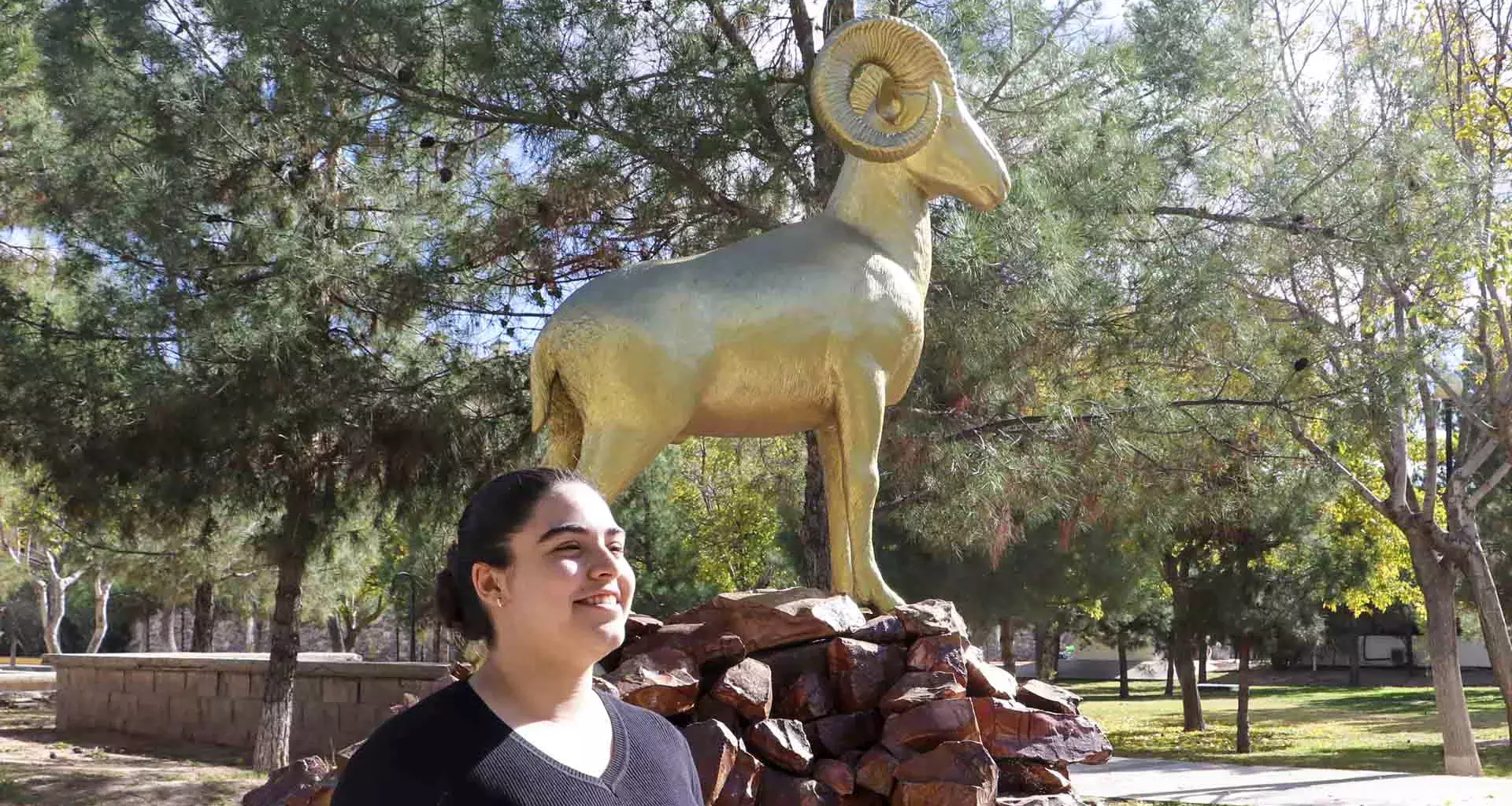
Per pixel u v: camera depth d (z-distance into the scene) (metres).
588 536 1.97
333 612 28.34
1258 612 20.28
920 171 4.85
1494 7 14.54
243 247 9.77
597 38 8.22
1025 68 8.78
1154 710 31.25
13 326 10.35
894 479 10.09
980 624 17.41
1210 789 10.21
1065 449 9.29
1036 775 4.44
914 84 4.73
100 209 10.09
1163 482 10.41
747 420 4.57
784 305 4.47
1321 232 9.69
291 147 10.14
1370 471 19.25
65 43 9.83
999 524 9.69
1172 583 21.16
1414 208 10.75
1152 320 8.83
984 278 7.97
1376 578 22.73
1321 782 10.69
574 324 4.36
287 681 12.88
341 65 8.63
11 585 29.17
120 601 36.03
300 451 10.58
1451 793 9.82
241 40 8.77
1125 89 9.29
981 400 9.00
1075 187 8.42
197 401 9.45
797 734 4.05
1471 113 13.87
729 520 22.64
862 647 4.38
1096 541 16.66
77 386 9.98
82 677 19.14
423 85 8.77
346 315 10.34
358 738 14.76
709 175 8.42
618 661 4.47
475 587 1.98
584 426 4.39
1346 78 12.69
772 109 8.54
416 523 11.05
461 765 1.80
